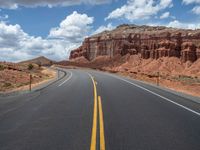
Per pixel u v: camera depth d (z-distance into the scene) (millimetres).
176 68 152000
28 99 18453
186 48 160625
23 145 7984
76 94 21141
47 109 14312
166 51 161500
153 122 11047
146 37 180250
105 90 24156
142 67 161125
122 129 9789
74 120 11445
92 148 7598
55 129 9906
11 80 41625
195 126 10445
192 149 7559
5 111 13812
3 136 9039
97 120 11367
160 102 16984
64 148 7637
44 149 7582
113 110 13805
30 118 11977
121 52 185375
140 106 15203
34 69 71250
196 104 16391
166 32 171875
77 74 55312
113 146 7773
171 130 9742
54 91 23500
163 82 40344
